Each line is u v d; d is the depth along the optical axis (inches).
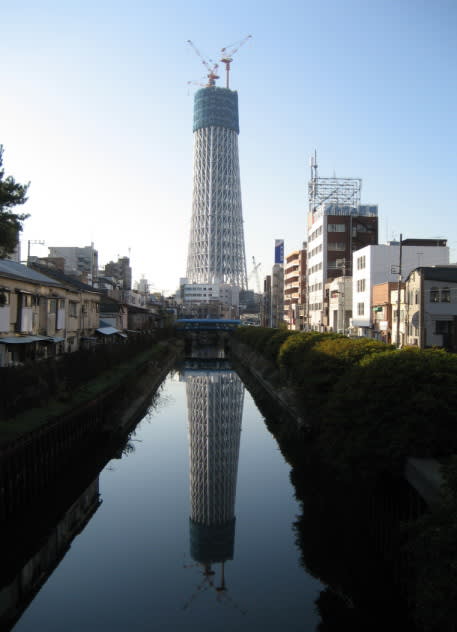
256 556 796.6
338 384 923.4
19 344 1480.1
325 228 3782.0
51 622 624.7
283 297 5915.4
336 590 700.0
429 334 2122.3
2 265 1547.7
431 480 608.7
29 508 884.0
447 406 701.9
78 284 2229.3
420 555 494.0
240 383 2763.3
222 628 599.2
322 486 1107.3
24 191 715.4
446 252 2842.0
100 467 1252.5
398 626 624.1
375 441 724.7
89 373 1608.0
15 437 903.7
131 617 626.5
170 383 2731.3
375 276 2842.0
